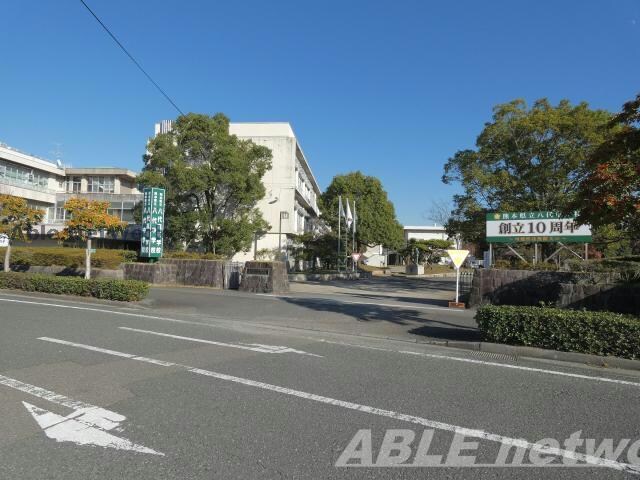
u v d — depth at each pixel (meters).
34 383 5.81
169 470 3.60
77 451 3.93
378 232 48.47
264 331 10.36
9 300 14.75
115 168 43.44
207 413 4.84
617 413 5.04
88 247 18.91
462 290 24.12
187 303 15.36
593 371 6.97
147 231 23.45
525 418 4.84
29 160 40.00
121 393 5.46
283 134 40.44
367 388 5.80
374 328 10.77
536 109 24.27
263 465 3.71
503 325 8.38
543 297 15.20
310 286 27.48
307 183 52.44
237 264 23.22
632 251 23.05
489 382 6.22
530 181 23.50
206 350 7.95
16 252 27.31
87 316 11.58
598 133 21.11
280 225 37.00
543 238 16.36
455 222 26.33
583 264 15.86
